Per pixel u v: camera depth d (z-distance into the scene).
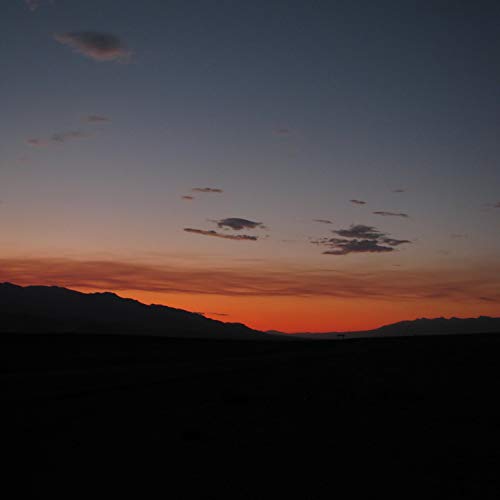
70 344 50.31
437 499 10.29
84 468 12.16
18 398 21.00
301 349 56.78
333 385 26.69
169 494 10.54
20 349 41.31
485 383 26.00
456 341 61.19
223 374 31.42
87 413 18.53
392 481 11.38
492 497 10.38
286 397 22.69
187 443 14.55
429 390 24.09
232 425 16.86
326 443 14.58
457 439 14.98
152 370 32.38
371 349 54.19
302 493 10.63
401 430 16.16
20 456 13.08
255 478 11.55
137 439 14.97
